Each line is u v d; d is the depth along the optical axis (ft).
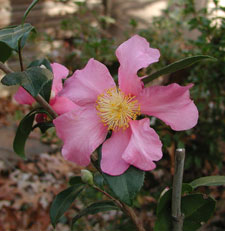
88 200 1.50
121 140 0.51
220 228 1.70
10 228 1.85
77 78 0.52
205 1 2.40
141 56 0.51
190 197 0.56
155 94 0.51
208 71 1.46
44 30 2.94
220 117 1.62
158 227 0.56
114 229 1.48
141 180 0.46
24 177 2.16
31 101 0.57
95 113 0.51
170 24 1.88
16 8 2.91
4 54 0.57
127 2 3.16
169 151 1.26
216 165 1.68
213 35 1.47
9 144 2.39
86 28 2.15
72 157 0.49
